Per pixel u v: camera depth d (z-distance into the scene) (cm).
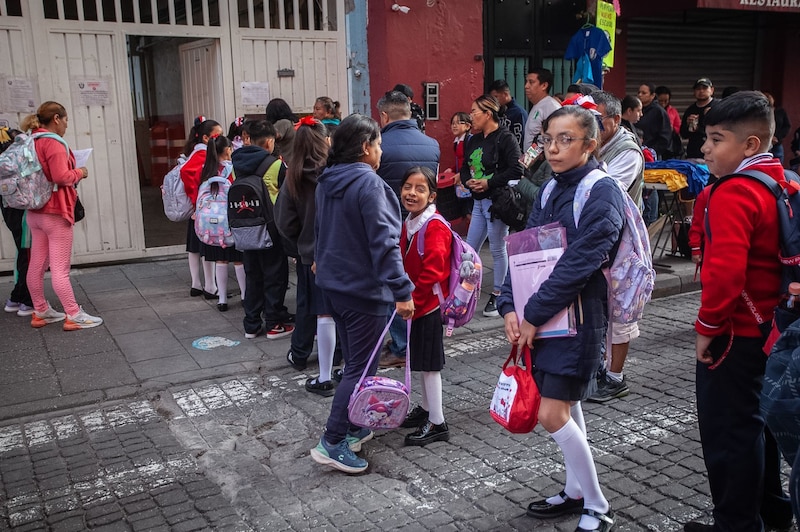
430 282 369
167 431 414
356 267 345
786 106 1212
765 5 980
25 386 473
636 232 311
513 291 295
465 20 869
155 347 545
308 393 464
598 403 440
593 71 860
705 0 941
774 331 245
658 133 901
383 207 338
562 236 279
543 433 402
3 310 640
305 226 446
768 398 228
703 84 926
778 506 298
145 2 809
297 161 439
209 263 659
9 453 390
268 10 816
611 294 294
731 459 271
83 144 755
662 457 368
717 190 260
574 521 312
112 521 323
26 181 543
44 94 728
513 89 950
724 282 252
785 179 260
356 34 860
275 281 550
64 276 577
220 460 379
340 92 867
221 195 596
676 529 303
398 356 504
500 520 315
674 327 599
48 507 335
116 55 757
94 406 450
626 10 1026
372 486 349
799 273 250
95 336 570
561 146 279
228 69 805
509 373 297
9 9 715
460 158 721
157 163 1044
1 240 734
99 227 779
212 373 493
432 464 369
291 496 342
